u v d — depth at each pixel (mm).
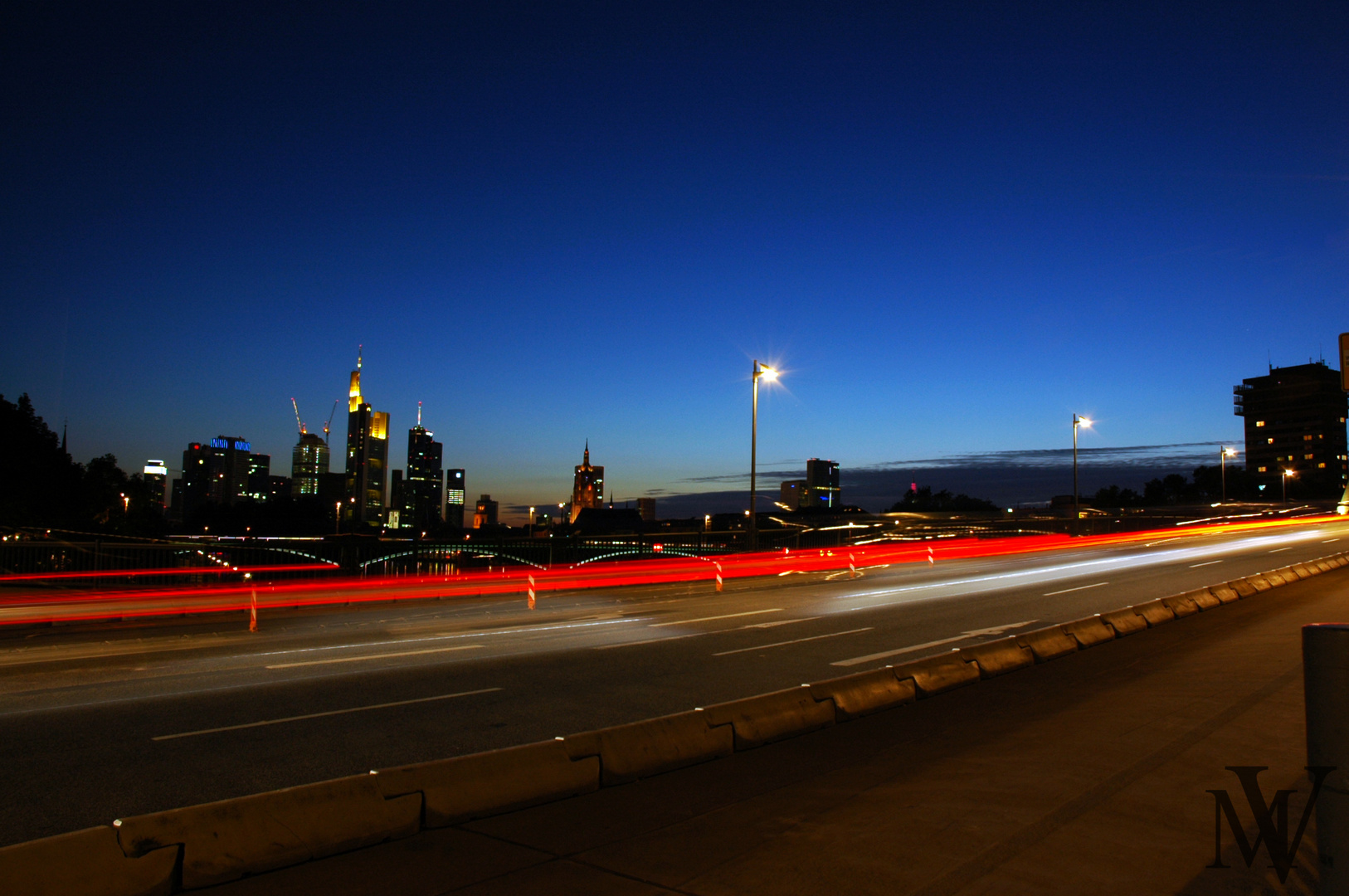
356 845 5539
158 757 8273
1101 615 16203
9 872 4383
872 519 120375
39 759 8188
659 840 5648
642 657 14555
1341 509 98312
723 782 7094
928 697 10758
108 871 4688
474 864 5258
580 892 4770
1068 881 4668
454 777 6211
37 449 54719
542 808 6434
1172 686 10938
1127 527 73062
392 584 29859
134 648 15812
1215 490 160125
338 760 8219
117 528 73688
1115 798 6113
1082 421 62469
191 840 5012
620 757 7156
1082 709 9820
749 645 15922
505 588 28625
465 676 12734
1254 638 15289
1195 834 5355
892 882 4758
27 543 29016
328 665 13711
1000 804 6094
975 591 27156
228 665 13812
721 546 44688
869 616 20516
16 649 15664
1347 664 3240
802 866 5047
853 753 8047
